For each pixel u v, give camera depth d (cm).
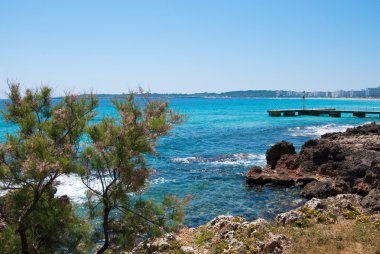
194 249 1432
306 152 3139
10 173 908
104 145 984
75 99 1023
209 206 2311
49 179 990
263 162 3753
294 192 2666
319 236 1432
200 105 19250
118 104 1052
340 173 2772
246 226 1570
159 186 2758
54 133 985
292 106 18025
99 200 1044
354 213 1781
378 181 2433
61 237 983
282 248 1350
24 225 921
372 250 1280
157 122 1020
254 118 9925
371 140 4075
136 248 1405
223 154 4209
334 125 7838
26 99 1012
